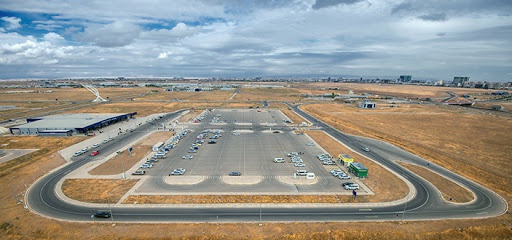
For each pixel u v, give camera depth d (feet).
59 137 329.93
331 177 215.72
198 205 168.45
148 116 498.28
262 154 273.75
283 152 281.13
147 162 240.32
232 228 144.15
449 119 485.56
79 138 327.26
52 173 218.79
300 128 404.77
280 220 153.28
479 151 289.33
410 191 192.75
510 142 326.44
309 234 139.44
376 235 139.54
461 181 214.07
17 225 145.79
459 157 267.59
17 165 236.02
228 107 634.43
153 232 139.23
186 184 199.00
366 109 611.47
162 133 360.69
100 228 143.02
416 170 234.99
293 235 138.10
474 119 486.79
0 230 141.79
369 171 229.04
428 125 430.20
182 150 285.43
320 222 151.64
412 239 137.18
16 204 168.76
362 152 286.25
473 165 244.63
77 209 163.12
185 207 165.99
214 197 179.22
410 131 386.52
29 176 212.23
